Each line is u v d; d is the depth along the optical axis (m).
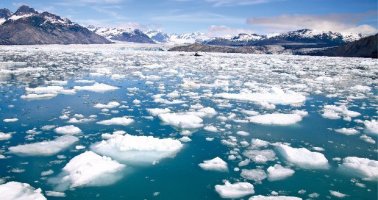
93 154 9.81
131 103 18.62
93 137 12.27
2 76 28.92
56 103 17.92
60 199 7.88
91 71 35.31
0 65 40.19
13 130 12.91
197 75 35.19
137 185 8.69
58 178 8.90
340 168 9.97
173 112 16.50
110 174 9.25
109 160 9.80
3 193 7.75
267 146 11.77
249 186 8.64
